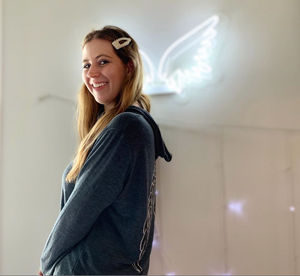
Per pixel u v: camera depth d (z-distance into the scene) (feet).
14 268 4.15
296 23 3.43
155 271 3.98
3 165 4.14
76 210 2.19
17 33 4.14
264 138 3.56
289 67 3.45
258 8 3.53
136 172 2.24
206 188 3.79
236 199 3.69
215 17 3.64
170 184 3.92
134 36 3.91
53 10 4.09
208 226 3.80
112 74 2.58
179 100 3.83
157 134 2.58
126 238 2.27
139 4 3.89
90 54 2.64
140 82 2.77
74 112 4.03
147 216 2.37
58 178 4.07
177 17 3.78
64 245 2.27
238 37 3.60
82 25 4.03
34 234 4.12
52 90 4.08
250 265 3.68
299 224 3.49
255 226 3.64
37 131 4.11
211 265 3.81
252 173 3.62
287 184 3.50
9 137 4.13
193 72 3.75
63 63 4.06
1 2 4.15
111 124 2.31
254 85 3.57
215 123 3.72
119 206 2.27
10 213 4.15
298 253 3.50
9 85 4.13
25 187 4.13
